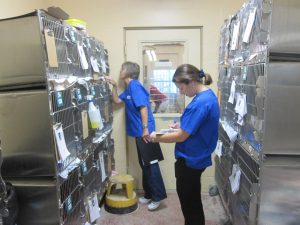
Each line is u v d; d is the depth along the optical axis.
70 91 1.79
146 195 3.06
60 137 1.56
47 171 1.53
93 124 2.20
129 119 2.94
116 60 3.20
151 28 3.18
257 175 1.56
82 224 2.03
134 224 2.63
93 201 2.30
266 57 1.44
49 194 1.56
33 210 1.59
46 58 1.47
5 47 1.48
